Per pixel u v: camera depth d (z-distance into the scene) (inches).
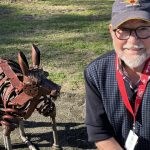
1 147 103.6
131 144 60.7
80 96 128.0
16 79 87.6
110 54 60.7
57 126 112.6
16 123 90.0
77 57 158.4
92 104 62.7
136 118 60.2
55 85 85.6
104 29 192.9
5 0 254.7
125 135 62.3
